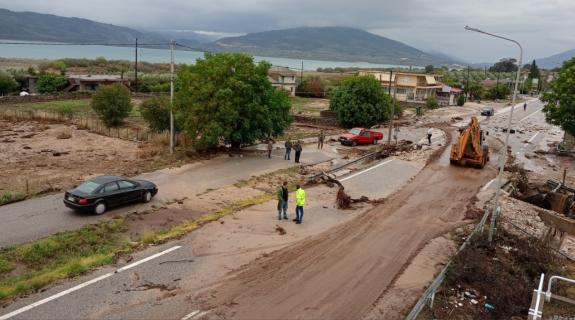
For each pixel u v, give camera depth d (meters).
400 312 13.23
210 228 18.70
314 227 19.72
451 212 23.50
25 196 21.62
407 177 30.47
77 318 11.75
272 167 30.34
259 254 16.53
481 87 119.19
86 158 30.61
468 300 14.39
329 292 14.10
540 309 12.72
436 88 97.56
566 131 44.22
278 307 12.98
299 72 167.12
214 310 12.59
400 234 19.72
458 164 35.25
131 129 45.00
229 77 31.70
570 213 28.12
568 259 20.22
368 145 42.81
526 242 19.86
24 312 11.87
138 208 21.05
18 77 74.12
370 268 16.08
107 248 16.30
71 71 109.94
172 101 31.31
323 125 56.84
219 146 35.22
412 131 54.28
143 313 12.19
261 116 32.50
